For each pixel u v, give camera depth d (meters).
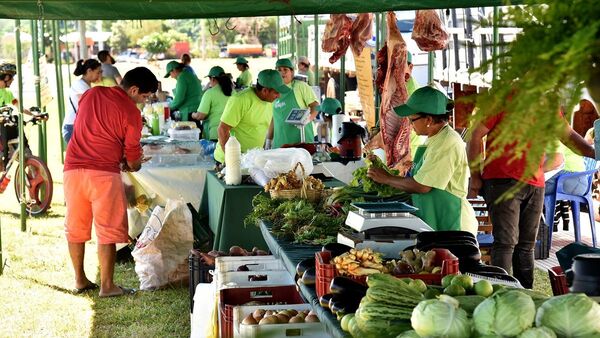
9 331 5.61
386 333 2.60
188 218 6.59
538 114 1.47
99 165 6.13
